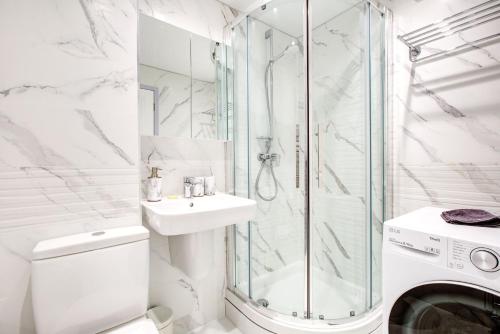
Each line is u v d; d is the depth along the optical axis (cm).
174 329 143
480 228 81
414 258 79
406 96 148
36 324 83
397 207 155
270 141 173
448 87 131
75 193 104
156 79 133
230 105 162
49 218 99
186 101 145
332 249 167
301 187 155
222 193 155
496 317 64
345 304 144
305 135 148
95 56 108
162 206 121
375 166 152
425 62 139
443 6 133
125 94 116
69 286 88
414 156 146
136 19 119
